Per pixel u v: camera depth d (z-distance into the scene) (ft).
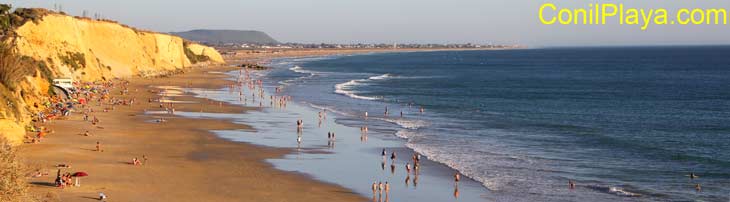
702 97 383.65
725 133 232.94
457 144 202.80
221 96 350.64
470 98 369.30
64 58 376.07
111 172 150.71
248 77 528.63
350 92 400.67
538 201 134.51
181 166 162.40
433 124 250.98
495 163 172.76
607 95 396.16
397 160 176.96
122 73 465.47
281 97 352.49
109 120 238.27
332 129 233.96
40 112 232.32
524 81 526.98
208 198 132.26
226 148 189.57
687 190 145.28
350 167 167.12
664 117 281.95
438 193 141.08
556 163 174.09
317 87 432.66
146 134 209.87
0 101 183.93
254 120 254.27
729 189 146.41
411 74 632.38
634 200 136.15
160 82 437.58
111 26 502.38
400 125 247.09
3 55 230.07
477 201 134.62
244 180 149.48
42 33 367.04
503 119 269.23
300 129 228.22
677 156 185.88
